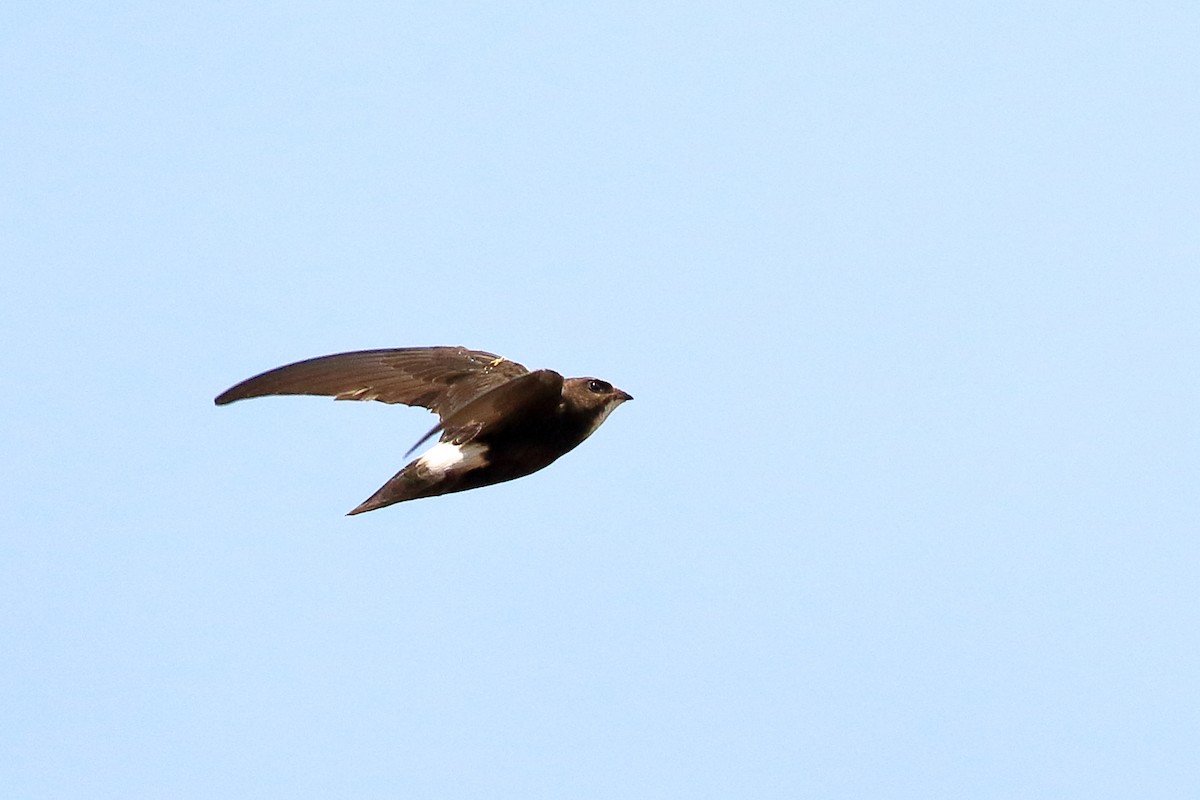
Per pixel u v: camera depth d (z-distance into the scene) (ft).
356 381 52.11
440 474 51.03
